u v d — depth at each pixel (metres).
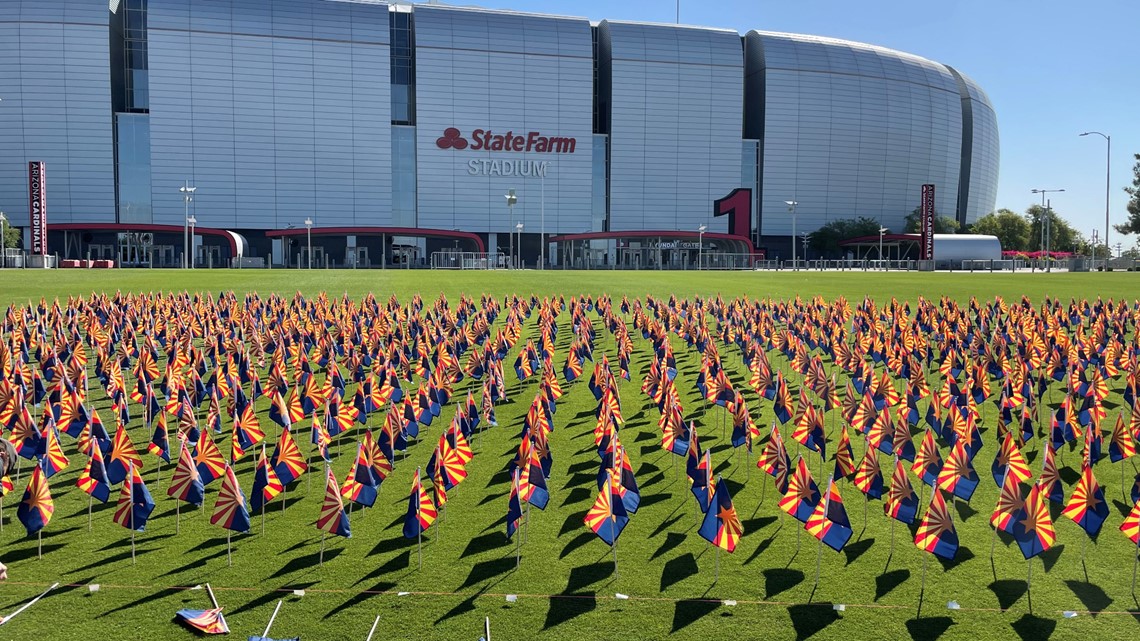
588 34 139.25
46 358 20.94
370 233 115.31
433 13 134.25
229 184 126.06
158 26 121.88
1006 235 164.88
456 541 11.56
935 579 10.48
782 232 147.75
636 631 9.21
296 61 127.38
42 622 9.27
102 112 119.19
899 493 11.27
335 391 16.22
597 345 28.38
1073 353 20.95
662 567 10.78
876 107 150.88
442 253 122.88
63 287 46.38
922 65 159.62
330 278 56.06
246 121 126.06
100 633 9.04
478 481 14.03
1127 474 14.32
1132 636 9.17
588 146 139.50
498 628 9.25
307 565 10.79
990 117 182.12
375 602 9.82
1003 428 15.38
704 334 25.47
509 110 135.88
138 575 10.46
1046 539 10.20
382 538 11.64
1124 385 21.42
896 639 9.07
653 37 140.88
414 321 27.53
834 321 27.56
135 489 11.07
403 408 16.05
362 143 130.75
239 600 9.85
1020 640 9.08
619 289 50.22
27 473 14.27
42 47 116.94
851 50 151.25
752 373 22.06
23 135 118.00
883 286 54.31
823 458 14.59
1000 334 25.50
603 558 11.05
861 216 152.75
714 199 144.38
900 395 20.02
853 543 11.56
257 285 49.16
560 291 48.59
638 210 141.88
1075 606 9.82
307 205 129.38
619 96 139.62
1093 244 129.62
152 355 20.73
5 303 38.47
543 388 16.94
